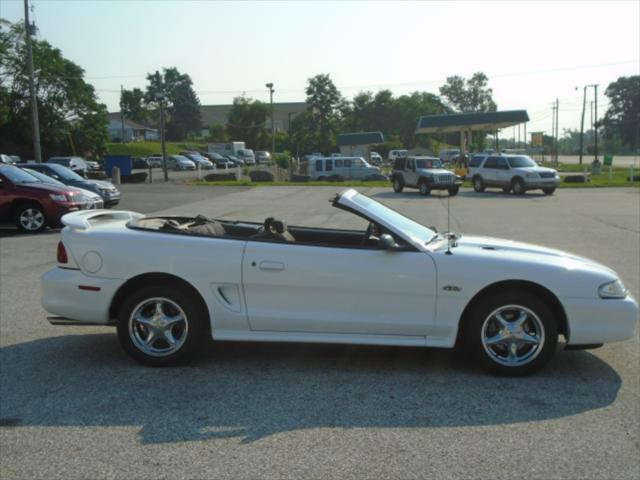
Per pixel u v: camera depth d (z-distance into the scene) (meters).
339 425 4.00
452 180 28.27
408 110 108.94
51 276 5.16
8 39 57.72
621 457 3.57
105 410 4.24
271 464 3.48
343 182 38.31
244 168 59.19
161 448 3.68
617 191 30.25
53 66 59.47
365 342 4.96
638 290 8.12
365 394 4.54
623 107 138.88
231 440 3.79
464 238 5.62
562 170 58.00
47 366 5.16
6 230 15.21
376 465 3.47
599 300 4.84
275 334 5.03
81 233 5.16
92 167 53.75
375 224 5.07
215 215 19.36
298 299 4.96
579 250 11.69
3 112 56.12
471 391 4.61
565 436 3.85
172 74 128.12
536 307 4.82
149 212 20.09
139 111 126.44
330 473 3.38
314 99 97.44
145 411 4.23
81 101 62.25
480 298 4.92
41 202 14.48
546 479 3.33
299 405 4.33
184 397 4.48
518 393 4.58
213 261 4.97
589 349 5.26
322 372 5.01
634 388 4.70
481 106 136.88
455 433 3.89
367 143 63.19
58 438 3.81
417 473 3.38
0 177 14.59
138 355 5.09
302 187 33.94
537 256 5.08
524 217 18.25
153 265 5.01
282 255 4.95
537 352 4.86
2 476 3.35
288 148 95.00
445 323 4.89
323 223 16.84
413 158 29.91
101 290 5.06
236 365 5.17
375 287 4.89
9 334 6.12
